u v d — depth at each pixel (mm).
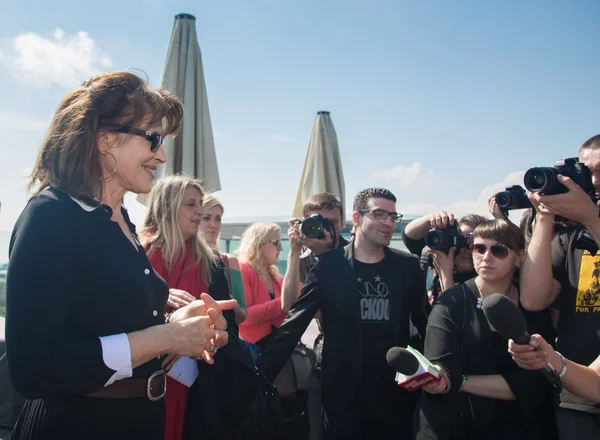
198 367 2064
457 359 1989
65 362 1108
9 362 1081
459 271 2598
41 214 1194
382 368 2359
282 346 2318
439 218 2488
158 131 1420
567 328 1920
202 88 4516
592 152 1959
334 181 5781
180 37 4512
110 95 1315
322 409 2355
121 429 1332
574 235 1970
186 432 2053
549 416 1991
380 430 2330
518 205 2178
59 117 1318
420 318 2600
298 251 2885
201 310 1654
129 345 1206
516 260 2059
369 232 2547
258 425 2043
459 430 1937
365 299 2459
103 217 1340
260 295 3219
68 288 1190
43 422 1262
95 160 1304
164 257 2252
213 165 4445
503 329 1585
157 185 2398
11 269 1131
